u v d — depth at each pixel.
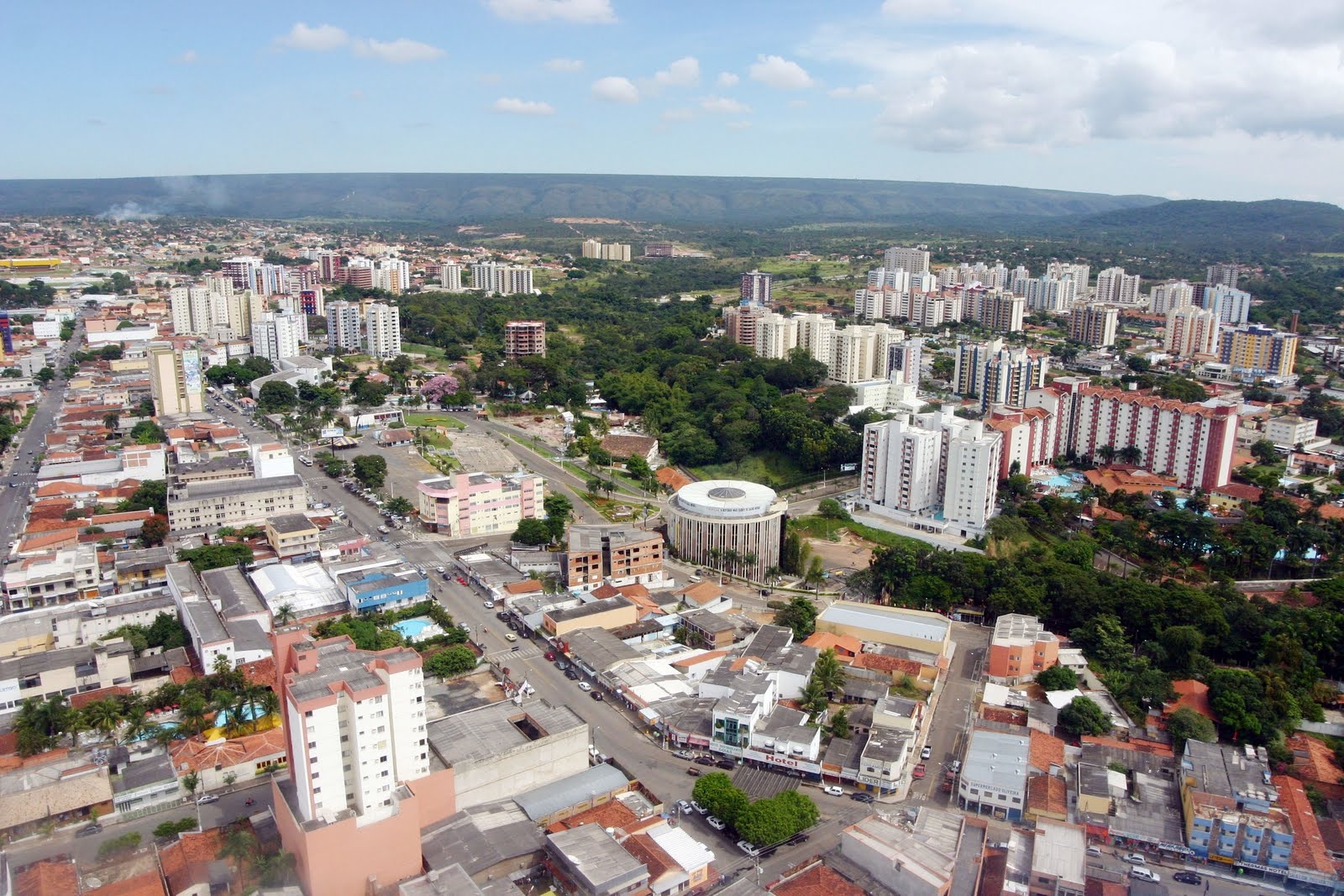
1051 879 169.88
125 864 168.62
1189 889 175.25
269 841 175.50
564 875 169.38
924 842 176.25
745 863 179.00
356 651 182.62
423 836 177.25
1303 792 198.62
